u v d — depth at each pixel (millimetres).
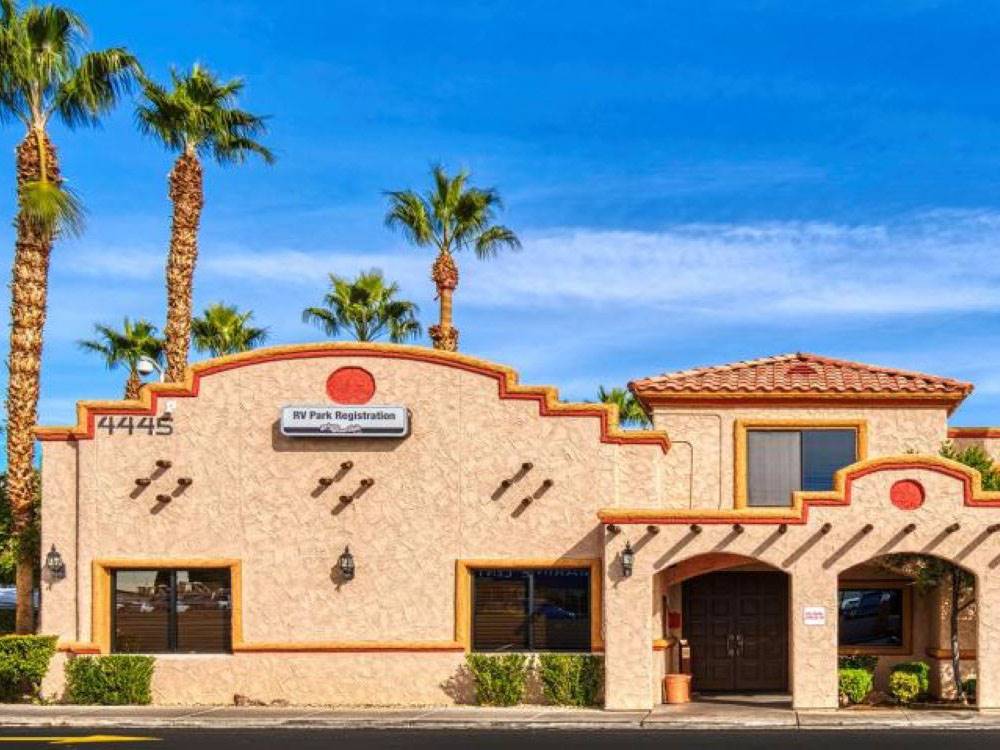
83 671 24578
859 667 25578
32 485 27641
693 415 27375
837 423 27109
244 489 25141
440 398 25203
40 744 19734
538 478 24953
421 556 24922
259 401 25297
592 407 25000
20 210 27656
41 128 28391
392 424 24812
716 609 27328
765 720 22109
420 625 24797
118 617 25188
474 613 24953
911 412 27125
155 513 25109
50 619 24938
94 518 25094
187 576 25203
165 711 23594
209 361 25359
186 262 33719
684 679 24922
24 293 27719
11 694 24891
